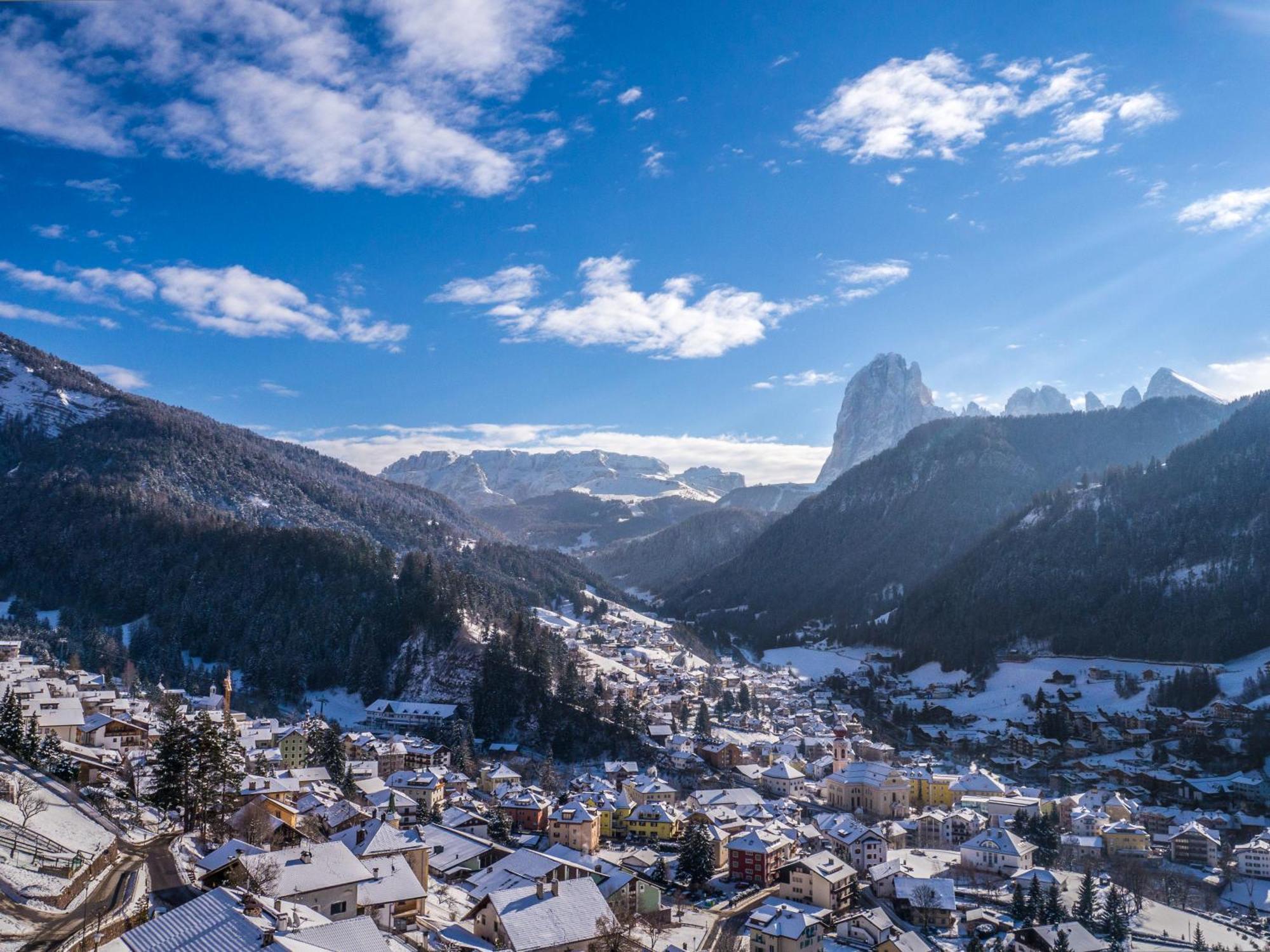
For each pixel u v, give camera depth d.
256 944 67.06
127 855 101.44
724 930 144.75
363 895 100.56
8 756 128.75
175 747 122.81
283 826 118.00
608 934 100.88
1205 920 174.00
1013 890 177.75
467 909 117.75
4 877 81.31
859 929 147.38
